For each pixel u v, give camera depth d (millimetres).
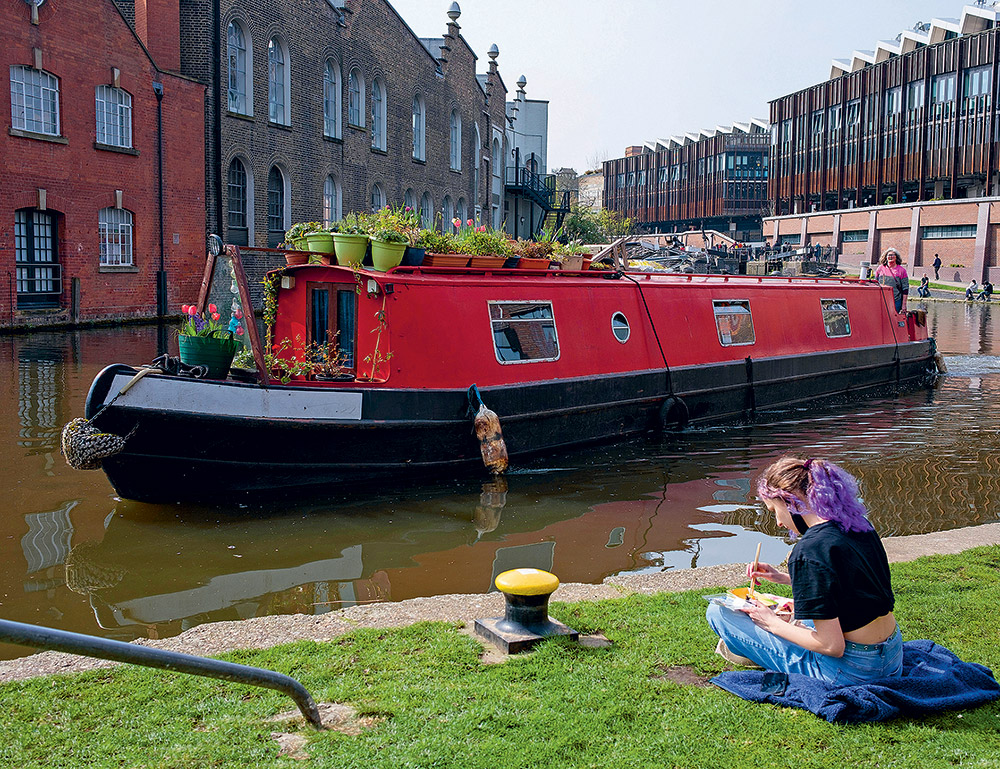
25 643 2664
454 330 9562
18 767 3410
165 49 25094
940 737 3596
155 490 8164
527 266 11164
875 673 3801
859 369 16203
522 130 57906
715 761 3451
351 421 8680
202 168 25781
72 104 21578
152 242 24391
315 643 4645
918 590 5363
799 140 67688
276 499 8547
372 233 9383
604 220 71312
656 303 12383
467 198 44094
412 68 37281
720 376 13141
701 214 82438
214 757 3469
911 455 10844
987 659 4398
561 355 10797
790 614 4156
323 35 30672
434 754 3469
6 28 19766
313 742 3566
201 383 7992
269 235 28906
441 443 9367
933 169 53750
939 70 52719
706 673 4246
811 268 35594
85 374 14508
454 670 4289
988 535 6684
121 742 3600
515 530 7723
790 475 3861
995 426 12852
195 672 3131
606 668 4270
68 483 8805
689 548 7262
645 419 11961
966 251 49281
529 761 3438
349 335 9625
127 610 5859
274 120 28719
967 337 26156
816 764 3424
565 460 10445
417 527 7773
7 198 20172
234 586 6320
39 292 21516
